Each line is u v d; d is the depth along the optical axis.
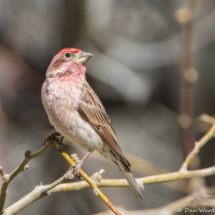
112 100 13.44
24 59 13.05
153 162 12.82
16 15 13.45
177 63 13.34
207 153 12.14
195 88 12.70
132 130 13.35
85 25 12.26
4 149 11.62
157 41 13.92
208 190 6.96
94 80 12.80
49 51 12.97
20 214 11.20
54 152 12.03
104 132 6.74
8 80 12.55
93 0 12.68
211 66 13.13
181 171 5.74
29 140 12.38
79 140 6.64
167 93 13.58
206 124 8.92
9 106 12.30
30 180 11.88
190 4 7.61
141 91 13.23
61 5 12.28
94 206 11.77
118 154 6.74
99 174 5.60
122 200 12.06
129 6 13.97
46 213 11.36
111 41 13.46
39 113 12.77
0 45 12.99
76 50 7.04
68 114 6.47
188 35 7.50
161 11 13.74
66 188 5.46
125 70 13.29
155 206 12.14
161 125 13.45
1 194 5.13
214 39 12.95
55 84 6.62
